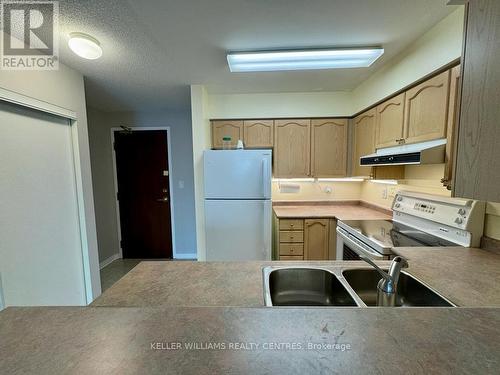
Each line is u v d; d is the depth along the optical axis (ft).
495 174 2.62
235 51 5.93
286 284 4.00
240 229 8.09
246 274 3.75
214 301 2.96
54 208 6.56
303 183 10.44
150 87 8.54
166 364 1.47
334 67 6.72
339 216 8.14
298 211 9.21
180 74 7.41
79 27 4.92
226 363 1.47
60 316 1.94
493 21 2.59
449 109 4.54
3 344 1.63
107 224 11.83
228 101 9.37
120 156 12.13
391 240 5.37
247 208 8.02
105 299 2.99
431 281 3.34
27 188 5.79
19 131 5.57
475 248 4.61
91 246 7.74
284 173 9.45
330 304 3.89
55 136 6.58
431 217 5.54
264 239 8.05
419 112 5.39
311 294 4.00
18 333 1.74
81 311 2.01
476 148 2.85
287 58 6.17
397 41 5.53
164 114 11.95
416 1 4.17
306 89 8.92
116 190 12.26
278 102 9.29
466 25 2.94
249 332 1.73
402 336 1.69
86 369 1.44
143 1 4.09
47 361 1.49
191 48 5.81
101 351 1.57
